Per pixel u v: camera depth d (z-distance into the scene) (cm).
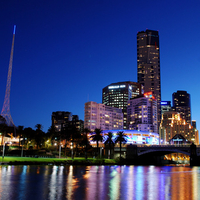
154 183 5406
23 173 6444
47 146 19962
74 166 10969
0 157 11431
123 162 16488
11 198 3234
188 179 6481
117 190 4188
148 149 17600
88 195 3591
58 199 3234
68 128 16875
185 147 17112
